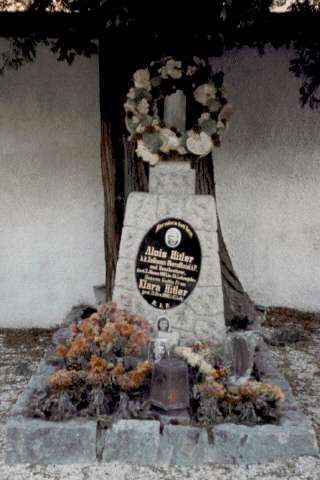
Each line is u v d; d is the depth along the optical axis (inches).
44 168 262.7
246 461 149.3
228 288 240.4
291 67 252.5
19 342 259.0
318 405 186.7
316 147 263.1
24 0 234.5
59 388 158.7
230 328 217.9
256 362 191.9
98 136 259.9
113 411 157.5
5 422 177.2
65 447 149.3
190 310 189.6
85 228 267.3
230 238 270.4
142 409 158.1
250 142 263.7
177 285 189.8
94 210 265.6
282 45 250.2
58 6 225.9
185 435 149.2
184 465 148.9
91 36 231.8
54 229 267.3
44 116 258.7
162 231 189.9
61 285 271.4
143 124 185.3
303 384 205.3
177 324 190.7
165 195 189.0
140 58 225.6
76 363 166.7
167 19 198.7
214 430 149.7
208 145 183.8
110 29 212.2
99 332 170.4
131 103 187.5
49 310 273.6
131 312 193.2
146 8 194.5
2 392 201.9
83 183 263.9
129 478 143.1
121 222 238.1
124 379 159.0
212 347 189.0
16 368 226.4
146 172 233.8
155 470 146.7
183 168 187.6
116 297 193.9
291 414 158.4
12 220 266.1
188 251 188.4
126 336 168.7
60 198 265.1
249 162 265.4
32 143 260.7
